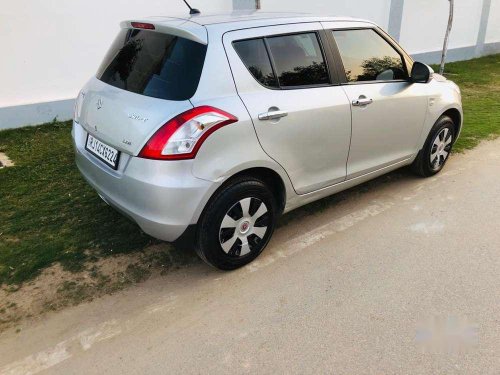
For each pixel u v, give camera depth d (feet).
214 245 9.93
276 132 10.18
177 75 9.34
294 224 12.86
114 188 9.82
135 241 11.73
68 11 19.62
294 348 8.52
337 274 10.68
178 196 8.95
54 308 9.46
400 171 16.56
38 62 19.63
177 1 22.24
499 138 20.01
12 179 15.24
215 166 9.23
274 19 10.83
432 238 12.18
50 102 20.33
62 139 18.94
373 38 12.93
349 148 12.18
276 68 10.44
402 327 9.04
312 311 9.47
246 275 10.61
